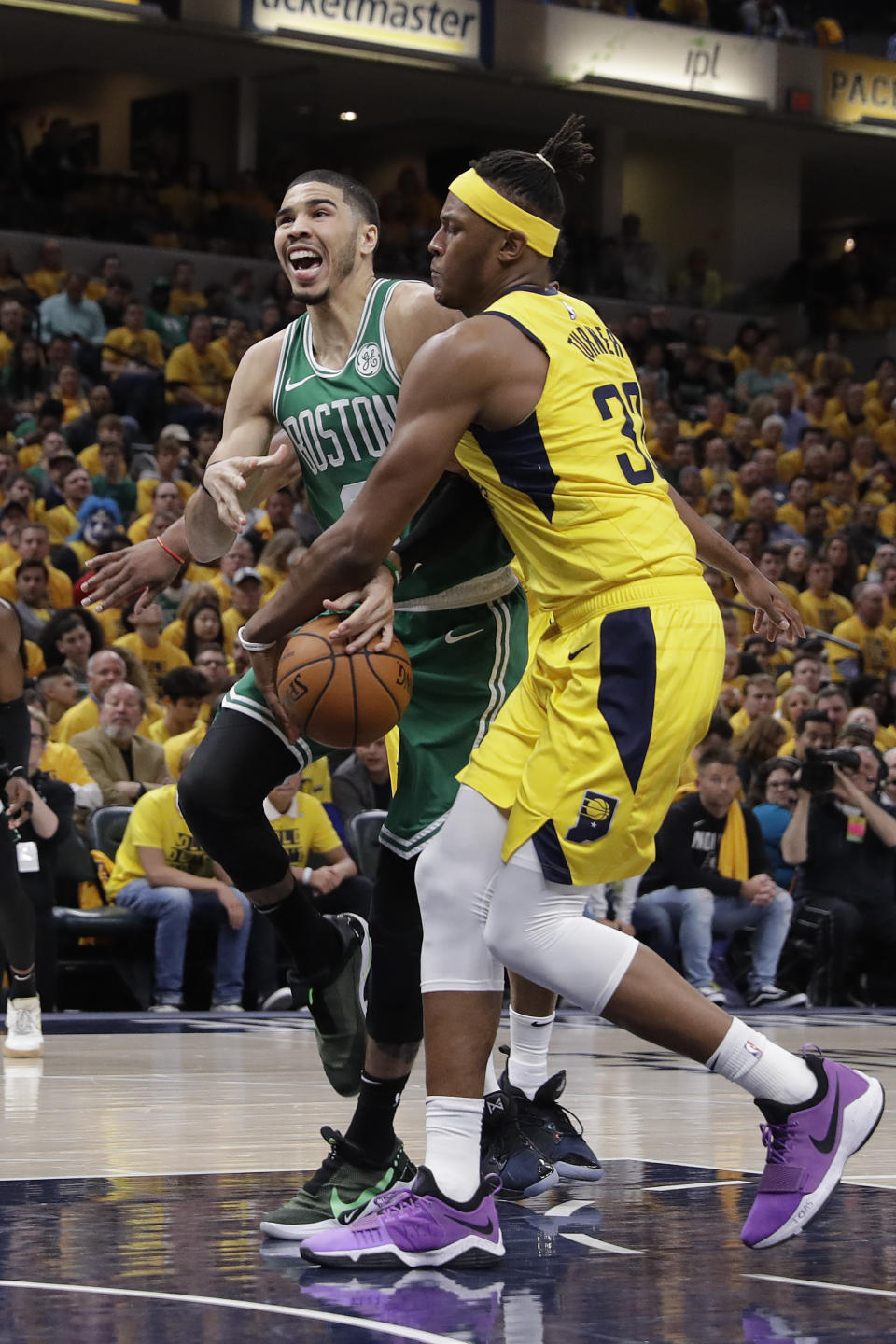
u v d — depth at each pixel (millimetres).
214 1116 4828
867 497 19109
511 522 3102
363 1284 2775
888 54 25219
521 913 2959
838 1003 9789
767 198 26156
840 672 14375
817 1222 3307
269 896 3596
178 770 9344
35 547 11469
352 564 3076
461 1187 2939
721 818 9438
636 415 3137
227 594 12281
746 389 21625
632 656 2939
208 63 22422
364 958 3658
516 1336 2426
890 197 28438
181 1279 2789
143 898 8508
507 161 3176
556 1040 7602
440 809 3473
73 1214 3332
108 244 20359
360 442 3748
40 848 8156
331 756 9727
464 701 3604
